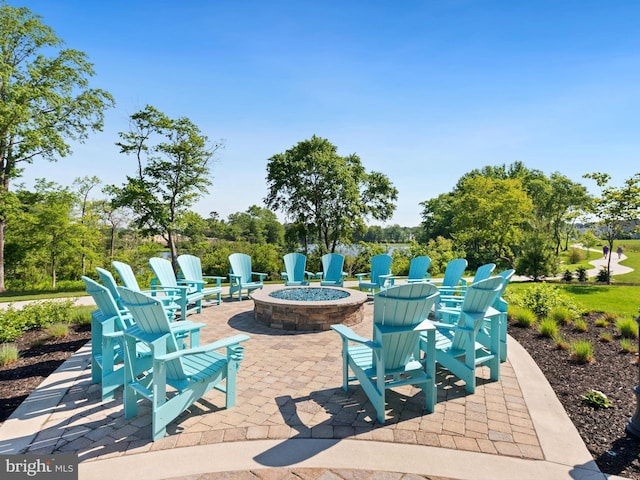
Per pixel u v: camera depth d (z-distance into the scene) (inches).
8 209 472.4
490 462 82.3
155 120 517.7
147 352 118.3
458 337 131.6
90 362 151.5
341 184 684.1
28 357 160.6
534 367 145.6
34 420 102.2
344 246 751.1
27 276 634.8
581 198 901.8
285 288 281.1
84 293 416.8
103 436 93.8
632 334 189.0
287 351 169.2
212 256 617.3
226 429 97.2
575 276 504.7
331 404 113.1
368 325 227.3
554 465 81.4
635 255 1019.9
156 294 234.5
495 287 123.4
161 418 92.4
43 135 489.7
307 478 76.3
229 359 109.7
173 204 553.3
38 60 484.1
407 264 574.9
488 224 708.0
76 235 588.7
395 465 80.8
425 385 110.5
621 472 79.0
